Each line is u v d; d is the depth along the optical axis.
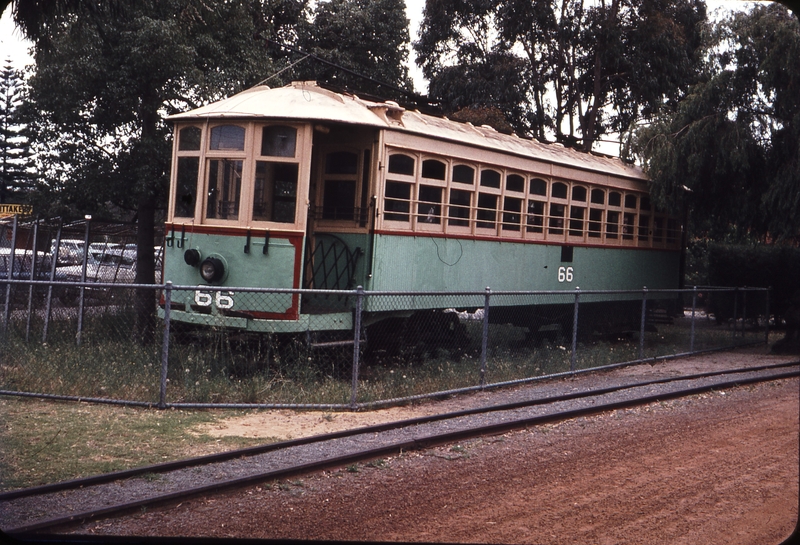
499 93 22.03
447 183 11.41
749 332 17.61
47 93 13.09
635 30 22.53
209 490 5.53
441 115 12.85
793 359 14.41
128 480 5.77
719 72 16.17
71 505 5.19
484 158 12.09
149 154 13.45
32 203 14.12
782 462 6.93
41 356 9.30
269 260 9.75
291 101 10.14
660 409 9.33
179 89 13.45
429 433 7.52
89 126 13.75
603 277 15.45
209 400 8.45
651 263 17.20
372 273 10.23
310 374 9.44
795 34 14.99
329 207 10.79
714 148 16.22
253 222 9.85
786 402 10.02
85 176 13.74
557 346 13.50
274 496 5.60
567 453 7.09
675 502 5.71
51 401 8.24
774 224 16.36
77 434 6.95
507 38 22.34
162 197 14.49
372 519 5.14
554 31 22.52
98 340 10.23
